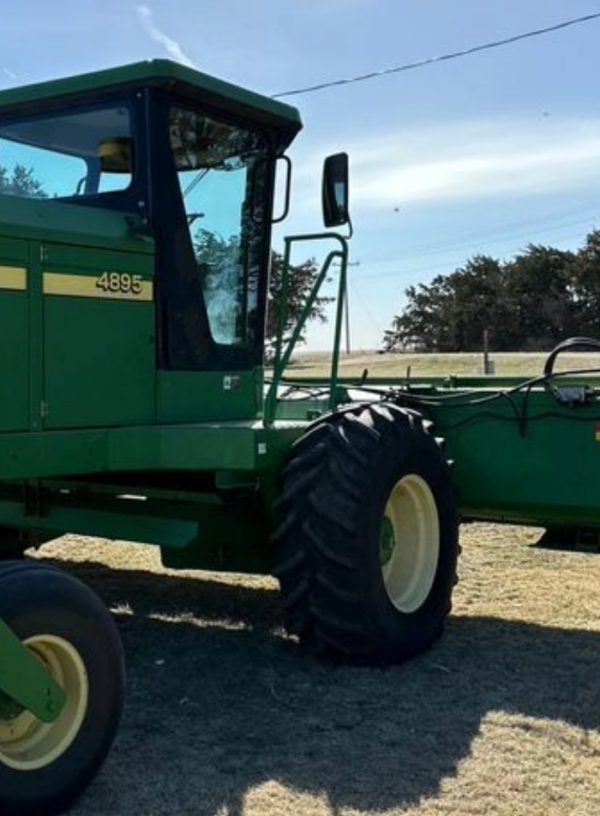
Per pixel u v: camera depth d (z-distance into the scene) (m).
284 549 4.30
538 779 3.24
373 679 4.21
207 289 4.52
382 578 4.39
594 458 4.98
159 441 4.14
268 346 5.00
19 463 3.73
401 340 74.50
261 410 4.88
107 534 4.70
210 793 3.09
